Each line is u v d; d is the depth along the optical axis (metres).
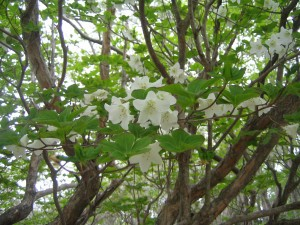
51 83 3.81
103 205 4.53
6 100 4.20
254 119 2.75
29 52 3.75
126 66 3.51
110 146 1.36
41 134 1.48
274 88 1.87
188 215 2.34
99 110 2.29
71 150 2.30
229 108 2.04
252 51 3.29
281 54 3.04
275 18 4.24
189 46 3.47
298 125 2.42
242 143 2.83
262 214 2.71
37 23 3.83
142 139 1.38
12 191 6.08
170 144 1.46
